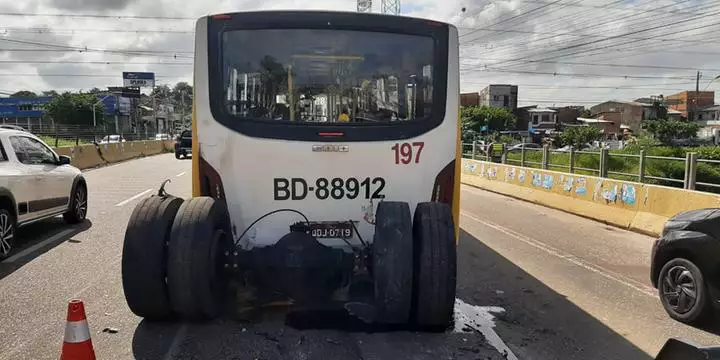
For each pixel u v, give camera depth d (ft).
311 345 14.99
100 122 254.68
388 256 15.08
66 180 31.27
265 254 15.84
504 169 58.85
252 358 14.12
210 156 16.44
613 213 37.88
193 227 15.20
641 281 22.82
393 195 16.89
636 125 348.38
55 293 19.31
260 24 16.30
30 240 28.35
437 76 16.98
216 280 15.69
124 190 53.78
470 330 16.58
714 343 15.97
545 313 18.47
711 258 16.83
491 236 32.86
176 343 14.97
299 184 16.47
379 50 16.71
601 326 17.30
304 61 16.48
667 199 33.42
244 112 16.38
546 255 27.63
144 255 15.25
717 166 64.34
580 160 75.00
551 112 355.97
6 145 25.64
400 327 16.40
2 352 14.15
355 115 16.66
